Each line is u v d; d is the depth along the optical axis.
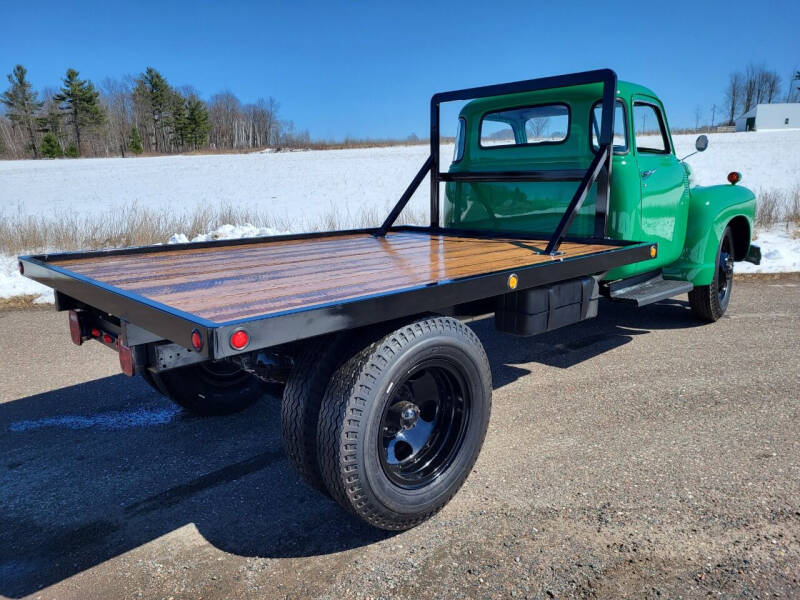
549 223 4.46
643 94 4.61
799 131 57.59
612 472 3.03
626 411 3.80
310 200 22.56
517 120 4.63
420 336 2.44
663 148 5.04
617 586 2.20
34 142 98.44
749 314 6.05
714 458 3.15
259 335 1.85
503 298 3.19
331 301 2.17
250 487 3.03
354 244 4.34
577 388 4.22
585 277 3.50
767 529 2.52
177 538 2.60
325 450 2.30
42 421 3.84
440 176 5.12
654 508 2.69
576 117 4.29
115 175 37.59
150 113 107.75
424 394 2.67
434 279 2.74
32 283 7.64
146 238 10.72
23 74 97.44
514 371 4.61
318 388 2.36
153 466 3.26
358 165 38.16
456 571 2.32
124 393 4.31
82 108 97.56
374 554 2.45
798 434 3.40
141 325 2.11
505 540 2.50
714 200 5.24
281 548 2.52
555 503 2.76
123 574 2.37
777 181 22.89
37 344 5.43
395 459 2.55
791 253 8.78
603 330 5.70
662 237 4.89
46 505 2.88
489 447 3.36
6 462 3.31
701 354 4.86
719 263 5.45
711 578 2.23
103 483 3.08
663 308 6.53
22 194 27.33
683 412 3.75
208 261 3.51
